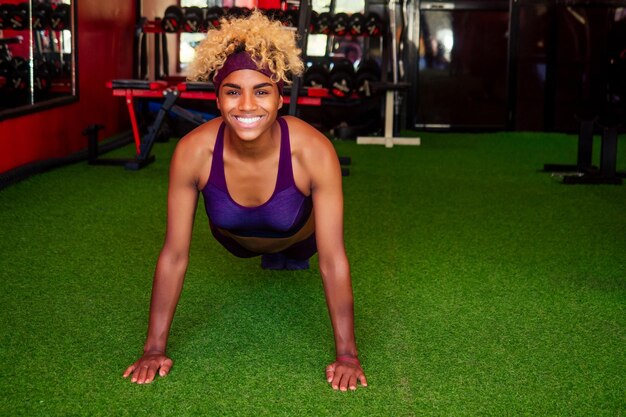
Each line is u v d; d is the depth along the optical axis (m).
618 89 7.00
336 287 1.71
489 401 1.62
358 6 7.26
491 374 1.76
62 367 1.75
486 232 3.19
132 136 5.97
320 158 1.66
